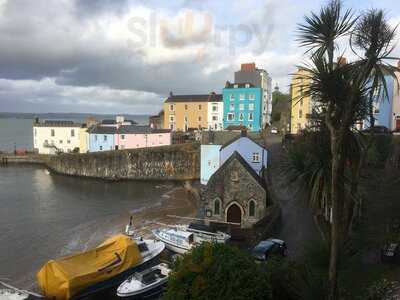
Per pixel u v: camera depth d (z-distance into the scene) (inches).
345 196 578.6
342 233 574.6
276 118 4724.4
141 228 1808.6
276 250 1102.4
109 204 2359.7
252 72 4414.4
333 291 536.1
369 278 761.6
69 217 2048.5
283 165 668.1
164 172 3275.1
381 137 1242.0
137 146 3698.3
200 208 1951.3
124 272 1151.6
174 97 4699.8
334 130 494.6
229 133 2442.2
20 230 1808.6
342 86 478.9
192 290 609.3
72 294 1024.2
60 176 3437.5
